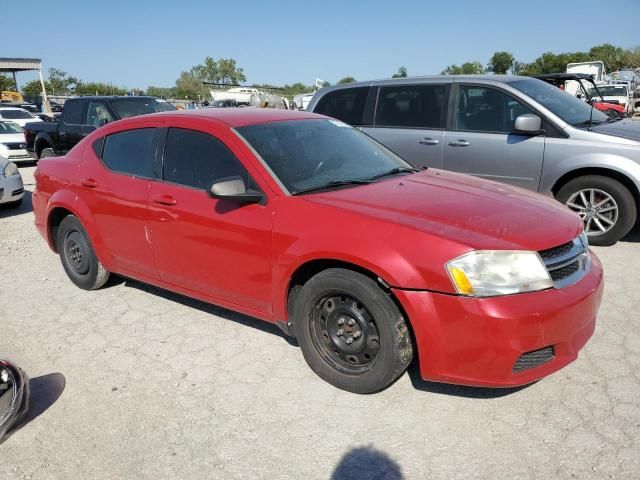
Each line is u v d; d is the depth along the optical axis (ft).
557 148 19.27
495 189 12.02
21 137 51.75
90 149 15.57
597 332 12.57
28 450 9.55
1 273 18.75
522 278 9.01
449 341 9.07
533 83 21.39
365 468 8.68
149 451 9.32
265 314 11.67
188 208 12.33
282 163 11.82
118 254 14.60
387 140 22.97
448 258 9.00
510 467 8.52
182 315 14.57
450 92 21.71
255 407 10.36
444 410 9.97
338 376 10.56
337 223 10.09
